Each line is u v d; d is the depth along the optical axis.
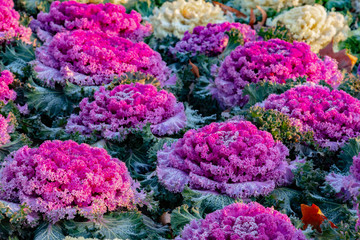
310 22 7.18
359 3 9.43
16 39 5.77
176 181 3.70
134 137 4.44
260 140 3.73
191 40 6.57
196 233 2.81
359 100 4.70
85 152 3.47
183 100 6.06
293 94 4.60
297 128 4.23
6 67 5.47
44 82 5.09
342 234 3.16
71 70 5.16
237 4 9.11
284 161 3.88
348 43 7.94
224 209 2.92
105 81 5.16
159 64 5.55
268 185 3.62
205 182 3.62
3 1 6.11
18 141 4.30
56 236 3.12
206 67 6.10
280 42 5.61
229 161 3.68
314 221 3.38
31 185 3.21
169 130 4.46
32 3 7.37
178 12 7.47
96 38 5.38
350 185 3.50
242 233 2.65
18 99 5.10
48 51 5.41
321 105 4.41
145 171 4.35
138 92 4.53
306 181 3.69
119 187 3.41
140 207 3.80
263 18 7.68
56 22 6.42
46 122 5.09
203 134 3.85
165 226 3.70
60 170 3.24
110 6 6.46
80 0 7.49
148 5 8.49
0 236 3.05
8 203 3.19
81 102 4.60
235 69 5.47
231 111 5.14
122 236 3.22
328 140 4.29
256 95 5.07
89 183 3.28
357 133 4.32
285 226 2.74
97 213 3.22
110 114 4.40
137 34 6.63
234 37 6.30
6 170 3.39
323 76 5.46
